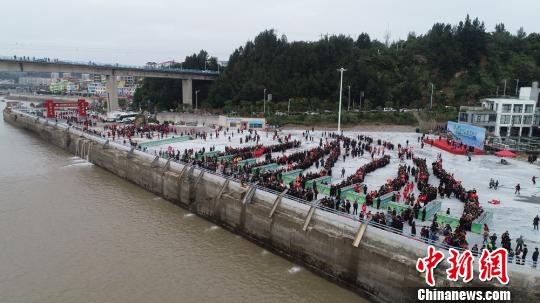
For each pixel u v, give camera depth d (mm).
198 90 163875
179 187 53500
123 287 32812
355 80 132375
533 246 32938
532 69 145375
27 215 47594
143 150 68125
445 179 50844
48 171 69812
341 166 61344
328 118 112438
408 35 185000
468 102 133000
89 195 56688
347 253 33344
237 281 34125
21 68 117000
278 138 85562
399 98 135125
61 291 32188
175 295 31797
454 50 150875
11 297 31328
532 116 97938
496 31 181500
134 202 54688
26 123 123250
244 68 147250
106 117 125062
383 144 81062
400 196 45188
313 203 38469
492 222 38719
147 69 142250
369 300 31969
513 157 74688
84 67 130125
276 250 39875
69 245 39938
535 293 25094
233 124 106875
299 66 141875
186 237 43156
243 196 44250
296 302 31250
